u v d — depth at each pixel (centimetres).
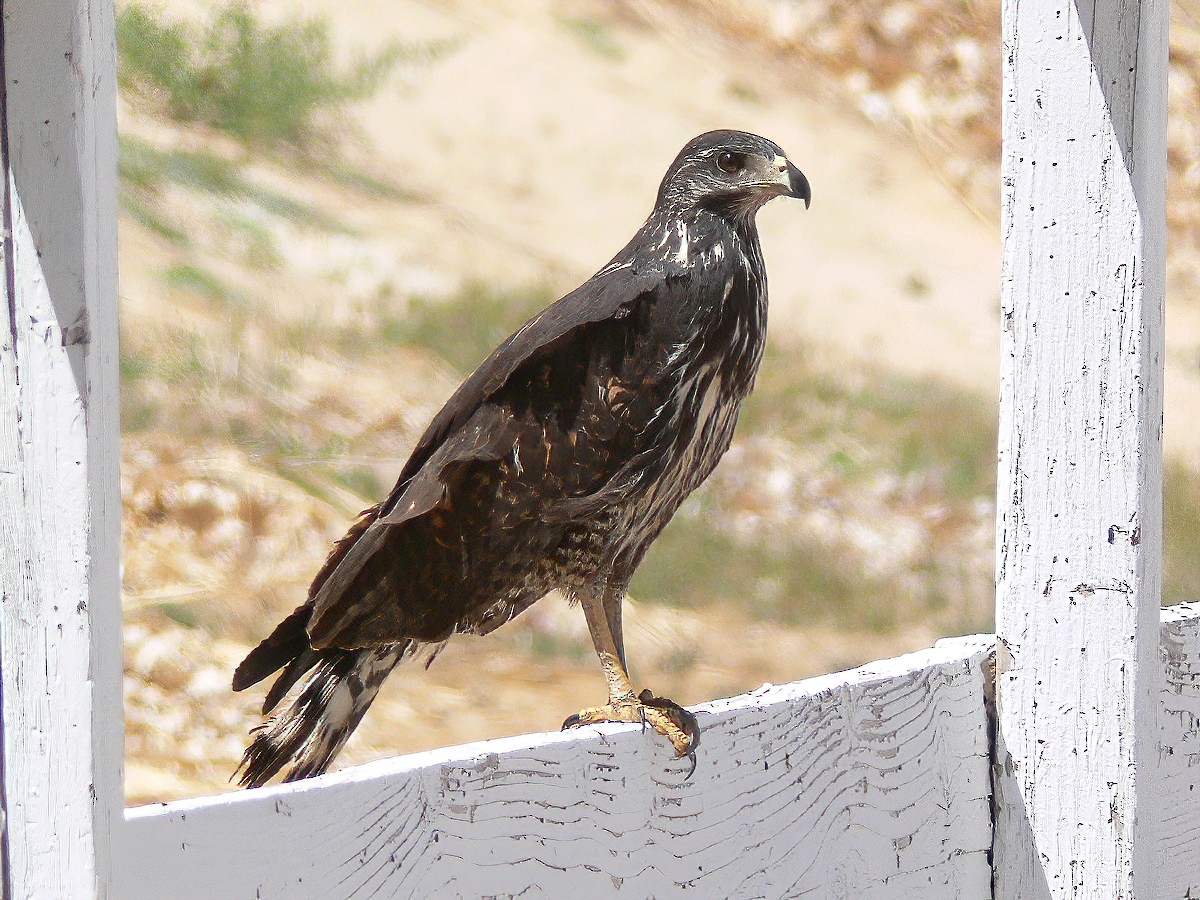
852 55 4109
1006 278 520
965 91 4050
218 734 1409
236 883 349
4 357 300
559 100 3475
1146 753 517
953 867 517
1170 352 3297
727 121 3688
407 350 2364
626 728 437
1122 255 503
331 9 3375
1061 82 507
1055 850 520
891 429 2670
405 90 3284
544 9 3881
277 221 2619
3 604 304
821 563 2212
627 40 3897
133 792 1282
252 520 1778
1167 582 2494
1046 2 507
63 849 308
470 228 2919
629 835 433
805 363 2861
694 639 1970
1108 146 502
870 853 491
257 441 1973
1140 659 509
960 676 519
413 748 1505
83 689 304
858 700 488
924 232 3562
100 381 305
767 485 2419
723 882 454
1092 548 511
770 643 2002
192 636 1538
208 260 2409
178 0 3042
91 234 301
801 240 3384
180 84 2877
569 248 2992
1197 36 4050
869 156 3812
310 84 3042
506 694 1672
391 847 379
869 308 3164
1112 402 507
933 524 2389
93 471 303
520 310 2591
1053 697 518
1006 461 523
